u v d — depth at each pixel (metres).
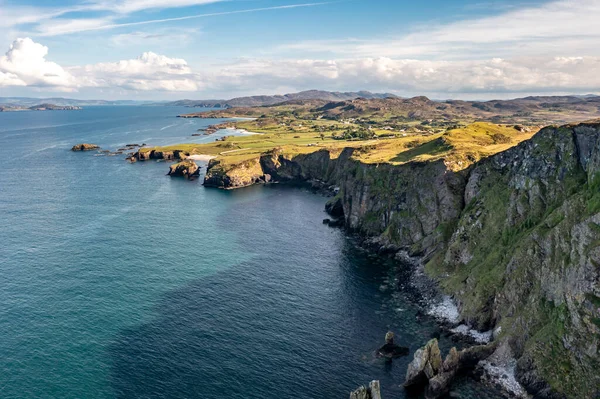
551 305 68.00
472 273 88.38
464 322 81.19
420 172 126.00
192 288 95.62
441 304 89.00
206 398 61.78
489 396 62.97
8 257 110.06
